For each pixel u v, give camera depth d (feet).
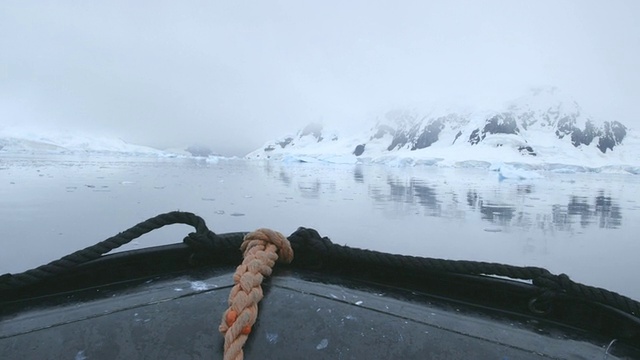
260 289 3.85
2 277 3.80
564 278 3.96
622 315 3.70
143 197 24.99
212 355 3.32
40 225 15.03
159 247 4.78
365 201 27.48
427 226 17.74
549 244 14.48
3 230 14.02
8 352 3.20
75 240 12.57
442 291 4.44
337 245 4.87
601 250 13.62
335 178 57.88
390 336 3.60
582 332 3.82
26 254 10.84
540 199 33.14
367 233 15.84
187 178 46.42
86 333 3.45
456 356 3.42
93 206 20.30
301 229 5.08
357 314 3.90
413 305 4.15
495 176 81.15
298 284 4.41
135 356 3.26
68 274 4.14
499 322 3.90
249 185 38.88
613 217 22.30
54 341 3.34
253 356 3.30
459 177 72.28
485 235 15.98
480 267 4.27
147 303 3.92
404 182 52.13
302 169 94.12
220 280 4.53
